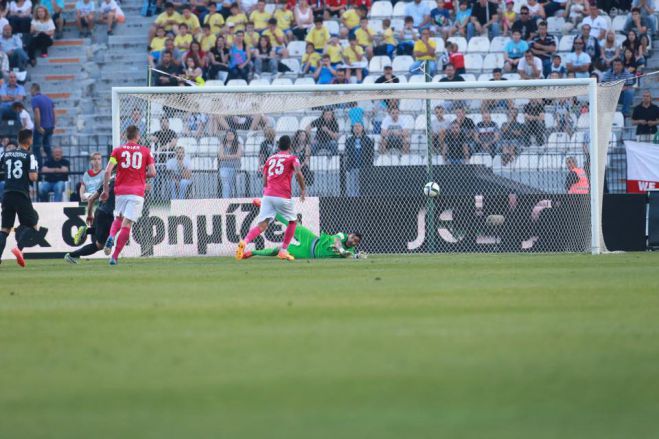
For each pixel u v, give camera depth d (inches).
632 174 2659.9
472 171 2427.4
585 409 589.0
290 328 911.0
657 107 3154.5
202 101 2492.6
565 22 3693.4
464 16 3651.6
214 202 2459.4
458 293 1227.9
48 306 1135.6
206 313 1037.8
